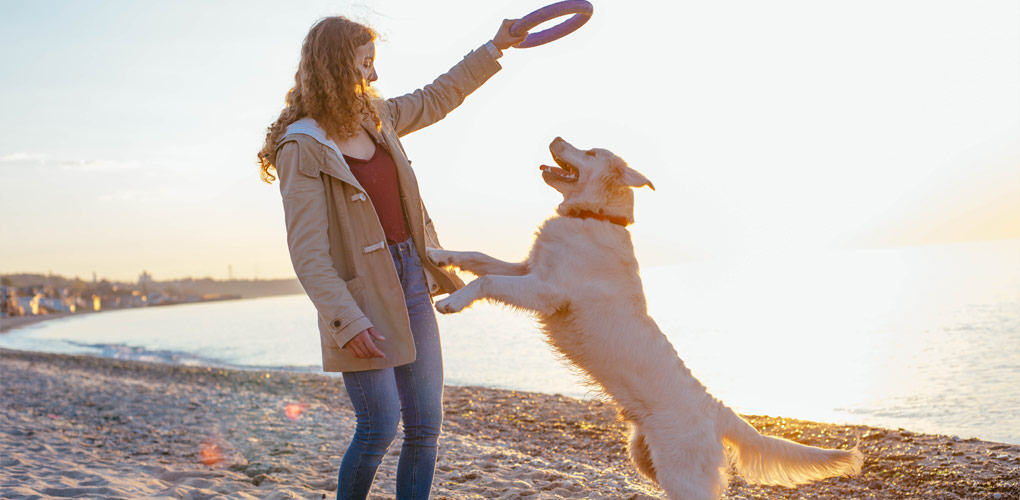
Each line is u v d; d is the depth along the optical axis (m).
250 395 11.46
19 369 18.02
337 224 2.86
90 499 4.21
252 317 72.06
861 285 41.94
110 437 7.41
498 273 3.93
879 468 5.20
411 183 3.10
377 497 4.49
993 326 15.68
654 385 3.67
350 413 9.12
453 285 3.49
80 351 32.50
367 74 2.95
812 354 14.27
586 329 3.72
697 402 3.70
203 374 16.19
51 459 5.77
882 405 8.94
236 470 5.65
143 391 12.39
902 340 14.98
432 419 3.06
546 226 3.94
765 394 10.33
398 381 3.05
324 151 2.77
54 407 10.13
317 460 5.96
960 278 39.06
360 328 2.68
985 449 5.50
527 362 16.02
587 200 3.94
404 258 3.04
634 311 3.77
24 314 132.38
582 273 3.74
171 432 7.79
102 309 197.00
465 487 4.83
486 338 23.06
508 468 5.43
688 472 3.58
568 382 12.80
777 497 4.71
